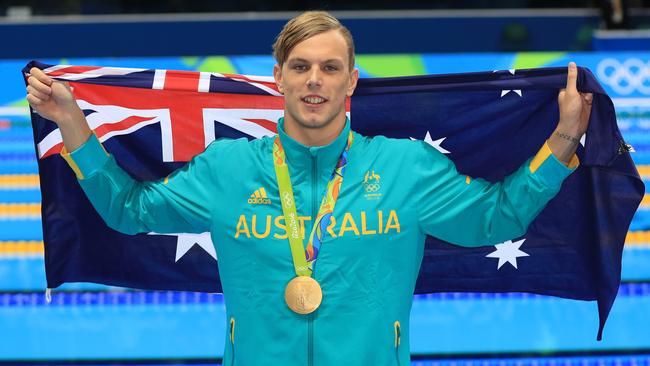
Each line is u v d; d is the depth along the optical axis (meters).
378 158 2.60
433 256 3.30
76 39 7.40
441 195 2.61
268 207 2.54
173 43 7.44
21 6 8.34
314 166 2.57
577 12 7.60
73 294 5.19
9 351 4.75
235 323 2.56
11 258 5.45
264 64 6.29
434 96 3.16
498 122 3.13
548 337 4.83
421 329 4.89
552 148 2.56
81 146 2.62
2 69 6.22
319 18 2.50
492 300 5.17
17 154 6.04
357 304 2.48
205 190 2.62
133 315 5.08
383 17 7.42
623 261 5.36
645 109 6.07
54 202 3.17
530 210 2.56
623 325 4.92
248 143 2.65
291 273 2.49
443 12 7.65
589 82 2.69
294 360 2.47
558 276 3.25
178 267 3.34
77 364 4.71
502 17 7.50
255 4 8.43
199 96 3.21
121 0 8.28
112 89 3.18
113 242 3.27
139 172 3.25
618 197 2.94
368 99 3.19
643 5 8.79
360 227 2.50
